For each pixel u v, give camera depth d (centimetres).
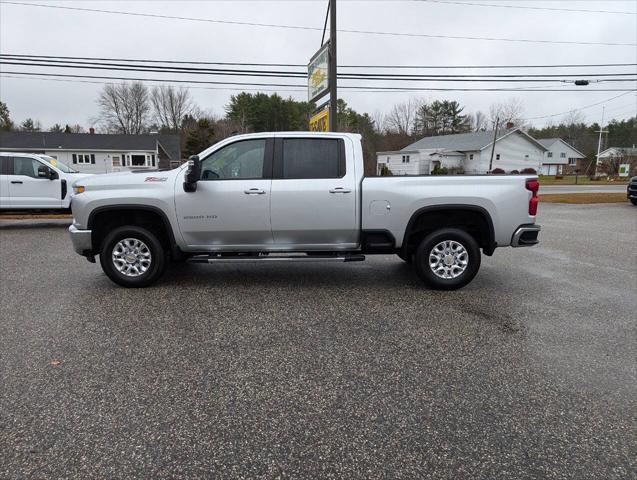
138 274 557
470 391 317
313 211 533
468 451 252
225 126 6228
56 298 519
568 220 1304
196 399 303
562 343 401
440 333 421
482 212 534
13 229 1109
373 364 357
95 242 561
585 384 328
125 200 535
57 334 411
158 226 571
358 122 6788
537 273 658
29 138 4181
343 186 531
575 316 471
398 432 269
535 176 541
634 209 1620
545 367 354
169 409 291
